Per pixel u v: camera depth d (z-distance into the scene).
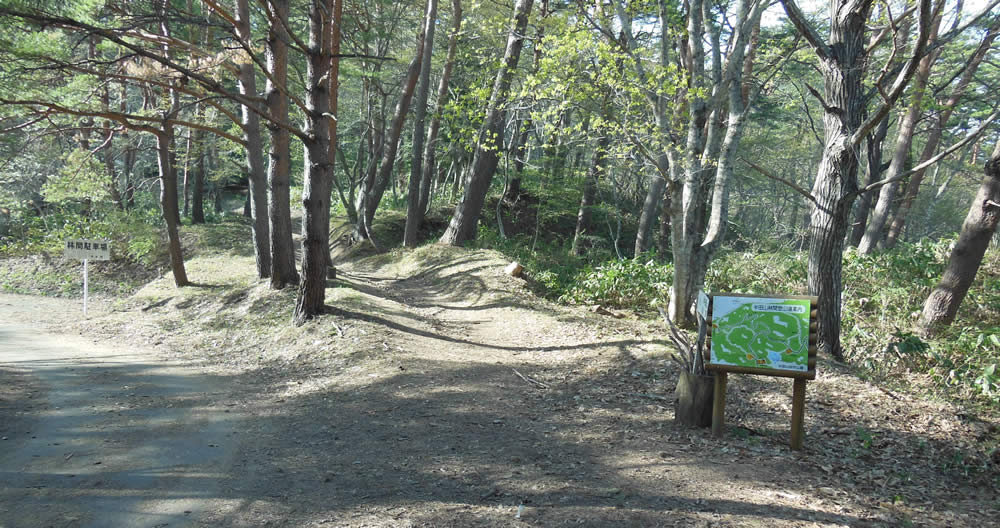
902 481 5.09
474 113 13.59
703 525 4.01
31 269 24.34
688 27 11.32
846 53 9.08
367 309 12.89
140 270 24.50
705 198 18.16
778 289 13.76
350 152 39.09
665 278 14.80
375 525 4.14
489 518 4.21
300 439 6.31
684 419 6.42
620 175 26.11
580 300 15.48
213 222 32.59
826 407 7.01
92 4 9.70
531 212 31.67
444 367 9.53
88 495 4.75
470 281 17.41
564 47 10.55
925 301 11.53
